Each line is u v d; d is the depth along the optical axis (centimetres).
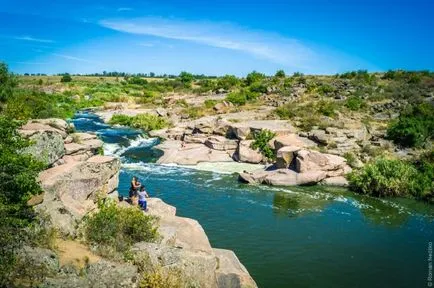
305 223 2344
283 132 4009
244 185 3100
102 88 10812
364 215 2503
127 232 1451
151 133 5000
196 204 2639
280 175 3156
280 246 2017
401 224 2364
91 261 1181
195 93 9325
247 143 3919
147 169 3506
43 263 1013
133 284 1098
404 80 8125
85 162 1730
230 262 1571
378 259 1895
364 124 4750
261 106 6369
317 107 5731
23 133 1655
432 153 3362
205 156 3862
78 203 1534
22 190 1111
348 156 3469
